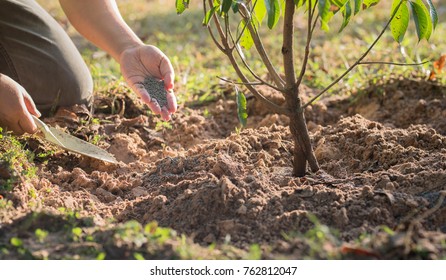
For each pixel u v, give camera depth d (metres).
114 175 3.83
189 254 2.70
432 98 4.82
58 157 3.94
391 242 2.64
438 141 3.78
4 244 2.82
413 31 7.18
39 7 4.52
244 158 3.72
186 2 3.24
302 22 7.82
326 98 5.13
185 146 4.45
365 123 4.14
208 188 3.13
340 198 3.09
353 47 6.45
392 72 5.10
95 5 4.14
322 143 3.90
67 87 4.38
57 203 3.29
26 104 3.77
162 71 3.97
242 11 3.26
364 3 3.30
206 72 5.72
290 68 3.25
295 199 3.12
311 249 2.70
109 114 4.71
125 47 4.07
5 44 4.28
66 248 2.78
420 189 3.20
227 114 4.91
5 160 3.39
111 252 2.73
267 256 2.71
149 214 3.19
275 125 4.28
